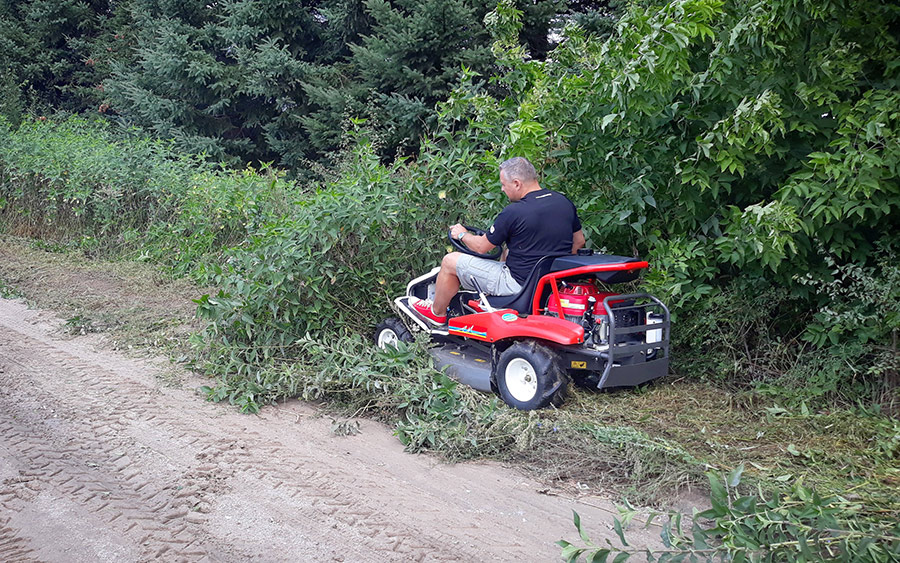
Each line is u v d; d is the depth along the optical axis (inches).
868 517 126.6
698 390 202.1
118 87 658.8
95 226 424.8
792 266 202.2
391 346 197.2
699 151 197.9
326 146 522.3
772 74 200.4
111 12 825.5
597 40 258.7
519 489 152.4
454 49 474.3
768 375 203.2
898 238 188.9
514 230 195.0
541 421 175.9
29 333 264.7
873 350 188.1
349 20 550.0
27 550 128.0
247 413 193.9
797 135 206.7
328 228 222.1
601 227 220.8
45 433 177.9
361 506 144.9
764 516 118.7
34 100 792.3
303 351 222.1
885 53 190.2
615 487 151.3
